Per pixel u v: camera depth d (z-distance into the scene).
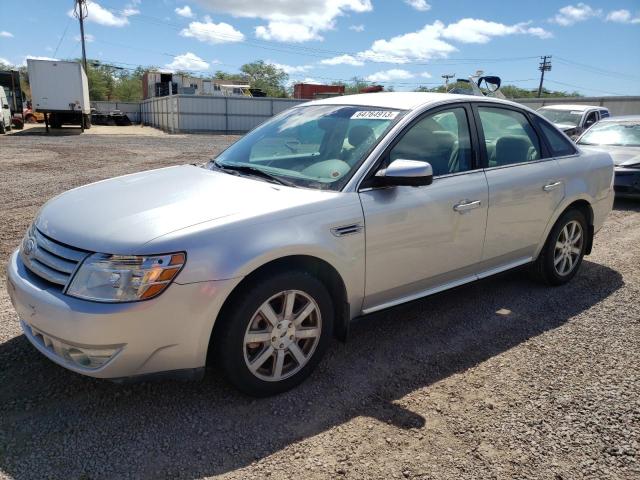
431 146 3.61
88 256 2.56
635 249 6.14
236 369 2.78
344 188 3.15
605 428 2.76
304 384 3.12
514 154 4.20
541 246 4.51
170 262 2.51
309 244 2.87
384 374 3.26
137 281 2.48
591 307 4.36
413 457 2.51
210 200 2.94
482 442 2.63
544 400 3.01
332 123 3.72
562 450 2.58
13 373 3.13
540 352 3.58
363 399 2.99
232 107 40.31
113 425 2.69
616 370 3.35
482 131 3.96
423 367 3.36
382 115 3.60
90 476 2.34
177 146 22.22
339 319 3.25
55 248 2.70
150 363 2.58
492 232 3.94
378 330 3.88
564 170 4.50
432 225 3.49
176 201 2.94
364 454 2.53
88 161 14.93
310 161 3.46
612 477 2.41
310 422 2.76
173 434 2.64
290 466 2.44
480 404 2.96
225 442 2.59
